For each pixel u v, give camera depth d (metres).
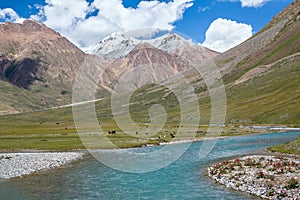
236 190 33.09
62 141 92.25
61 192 35.06
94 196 32.94
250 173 39.62
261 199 29.33
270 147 67.19
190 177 40.81
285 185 32.62
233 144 79.19
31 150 78.56
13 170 50.69
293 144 63.31
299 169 40.50
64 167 53.12
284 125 132.00
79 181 40.59
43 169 51.62
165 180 39.44
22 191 36.03
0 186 39.12
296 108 147.62
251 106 171.38
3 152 76.00
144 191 34.22
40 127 172.75
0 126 186.62
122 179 40.94
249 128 127.94
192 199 30.45
